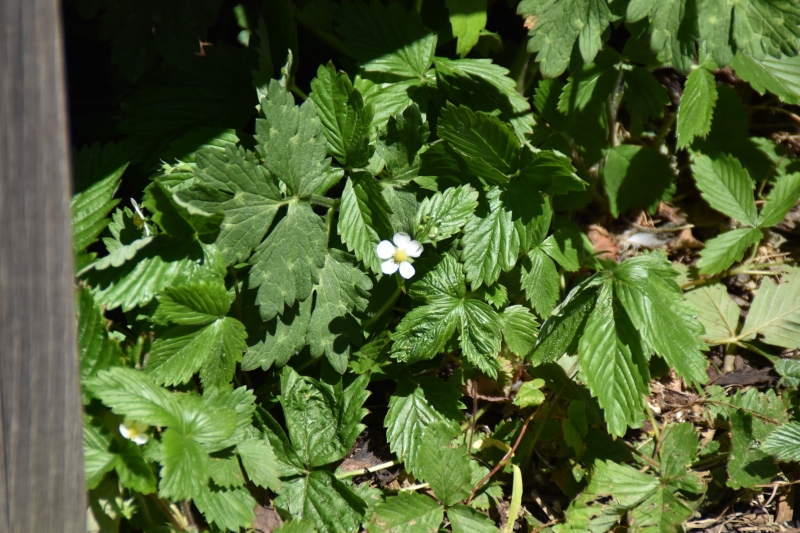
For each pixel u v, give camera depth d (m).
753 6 0.64
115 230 0.65
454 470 0.64
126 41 0.66
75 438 0.58
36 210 0.56
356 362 0.65
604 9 0.65
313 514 0.64
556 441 0.67
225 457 0.62
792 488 0.66
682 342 0.65
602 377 0.65
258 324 0.64
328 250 0.65
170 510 0.62
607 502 0.66
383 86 0.68
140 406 0.60
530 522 0.65
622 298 0.65
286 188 0.64
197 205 0.62
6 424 0.57
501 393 0.68
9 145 0.55
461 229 0.66
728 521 0.66
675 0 0.64
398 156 0.65
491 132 0.65
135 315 0.64
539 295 0.67
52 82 0.55
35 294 0.56
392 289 0.66
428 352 0.65
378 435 0.67
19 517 0.57
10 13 0.55
